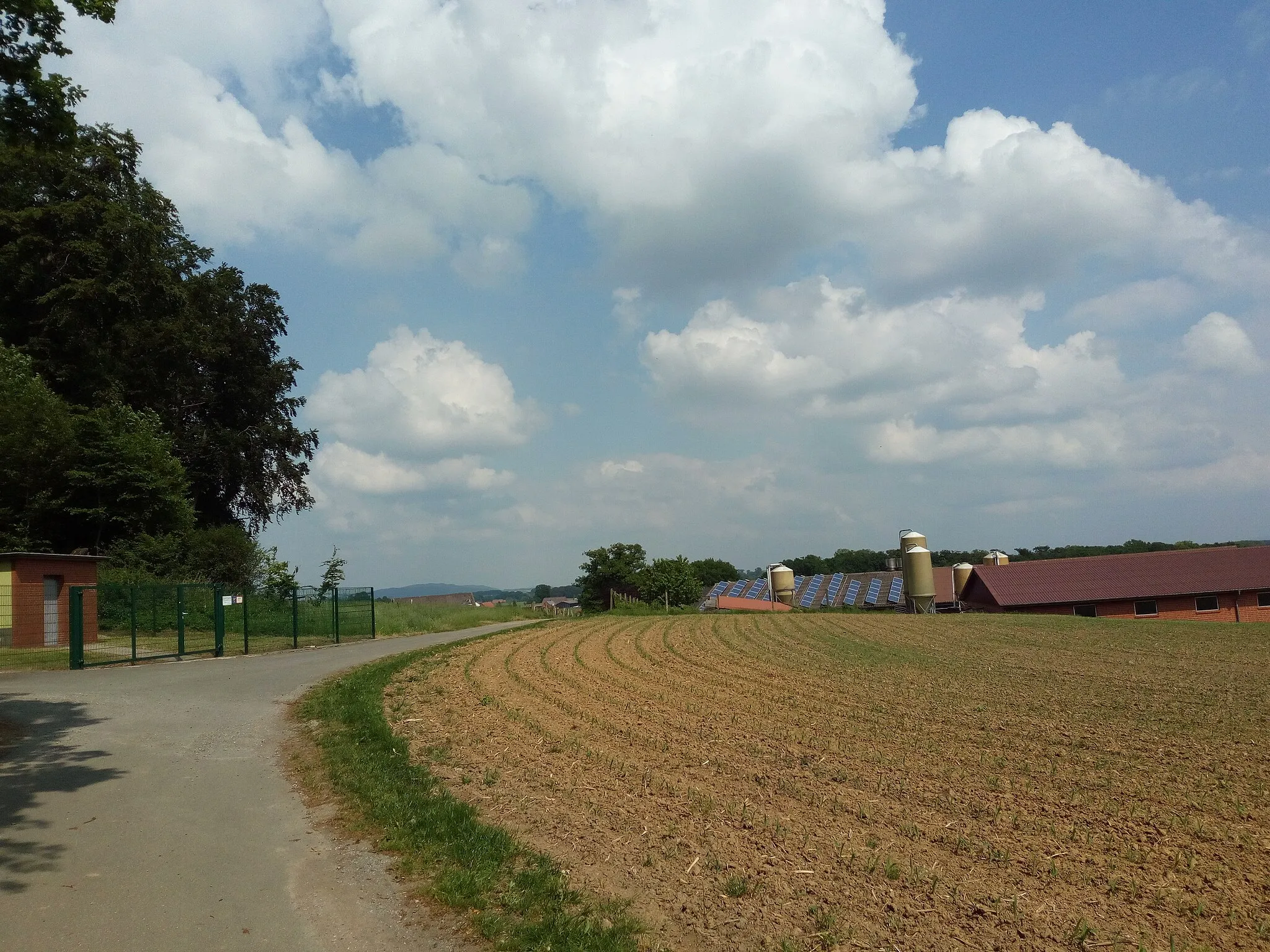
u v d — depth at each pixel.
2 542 32.22
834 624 36.84
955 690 16.34
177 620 26.84
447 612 48.44
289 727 12.75
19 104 11.57
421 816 7.98
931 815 8.05
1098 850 7.07
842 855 6.94
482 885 6.33
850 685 17.28
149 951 5.34
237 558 38.75
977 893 6.17
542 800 8.60
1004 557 60.31
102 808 8.42
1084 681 17.50
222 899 6.21
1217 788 8.97
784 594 63.12
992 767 9.97
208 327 45.91
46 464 34.31
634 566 67.62
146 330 41.44
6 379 33.47
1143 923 5.67
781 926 5.65
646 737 11.82
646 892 6.25
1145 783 9.21
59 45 11.36
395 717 13.42
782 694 16.09
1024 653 23.50
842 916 5.77
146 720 13.00
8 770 9.83
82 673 19.05
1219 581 47.12
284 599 31.30
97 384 39.69
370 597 33.31
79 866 6.80
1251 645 25.23
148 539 35.16
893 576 71.31
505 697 15.70
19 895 6.20
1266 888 6.27
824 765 10.05
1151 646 24.94
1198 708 14.05
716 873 6.60
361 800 8.69
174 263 47.53
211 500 51.06
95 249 37.22
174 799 8.79
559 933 5.52
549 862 6.83
